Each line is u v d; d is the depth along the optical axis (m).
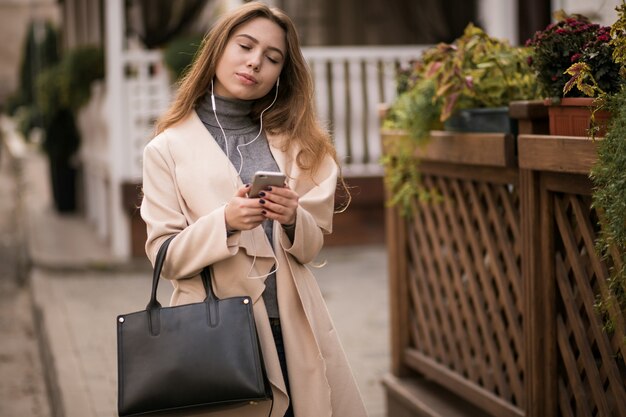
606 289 3.18
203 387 2.84
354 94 11.49
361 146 11.56
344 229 11.80
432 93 4.25
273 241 3.12
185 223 3.07
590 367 3.34
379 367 6.60
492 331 4.09
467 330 4.39
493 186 3.97
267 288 3.09
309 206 3.14
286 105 3.24
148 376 2.85
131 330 2.90
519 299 3.80
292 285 3.09
